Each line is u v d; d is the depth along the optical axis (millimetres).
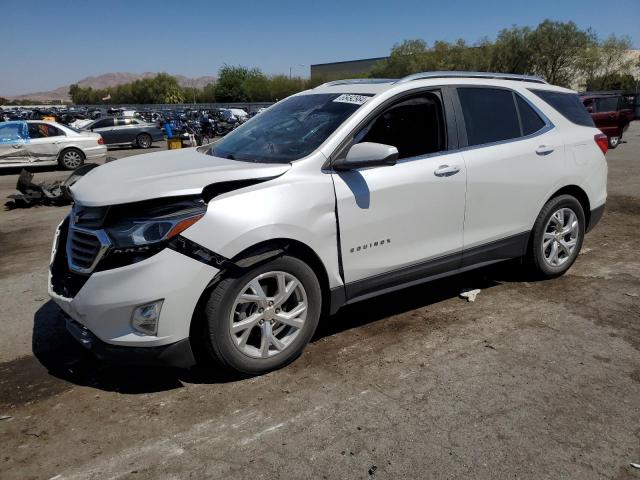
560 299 4504
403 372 3385
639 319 4105
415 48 60375
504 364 3467
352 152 3354
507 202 4309
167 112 43969
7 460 2652
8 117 42906
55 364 3619
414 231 3809
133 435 2822
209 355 3191
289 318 3352
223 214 3023
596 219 5090
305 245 3324
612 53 49344
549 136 4574
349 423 2877
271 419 2926
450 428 2822
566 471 2508
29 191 9508
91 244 3010
